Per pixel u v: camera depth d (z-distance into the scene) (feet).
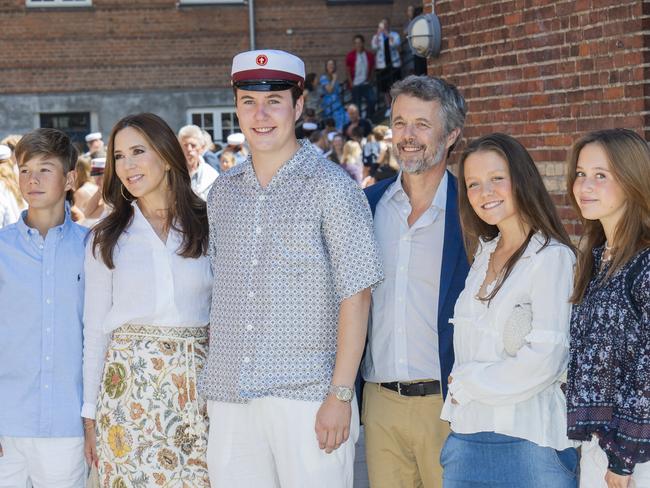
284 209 11.59
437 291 12.30
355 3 71.77
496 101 22.36
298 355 11.54
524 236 11.21
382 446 12.73
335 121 67.62
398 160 12.35
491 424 10.98
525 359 10.58
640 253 10.18
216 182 12.23
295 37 71.77
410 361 12.40
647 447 9.73
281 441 11.62
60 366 13.51
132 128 12.84
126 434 12.69
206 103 71.46
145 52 70.79
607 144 10.44
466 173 11.37
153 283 12.74
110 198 13.17
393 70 66.69
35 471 13.74
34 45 70.08
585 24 20.06
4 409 13.50
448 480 11.43
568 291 10.71
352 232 11.43
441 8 23.80
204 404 12.84
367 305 11.68
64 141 13.83
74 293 13.60
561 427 10.97
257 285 11.62
